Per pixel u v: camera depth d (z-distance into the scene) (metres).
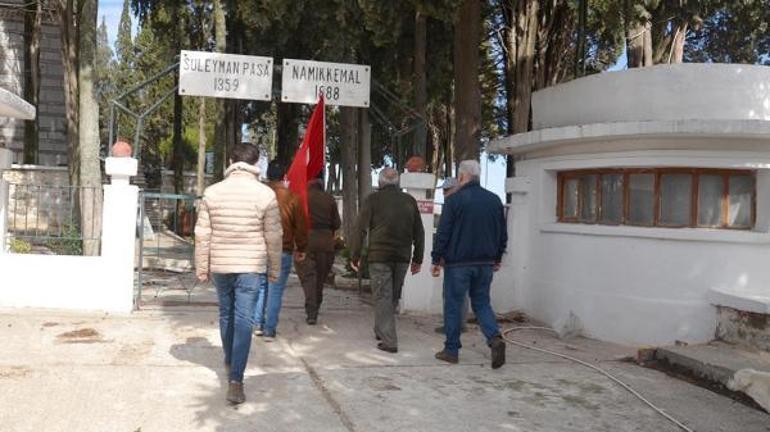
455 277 6.76
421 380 6.24
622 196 8.16
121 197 8.61
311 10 11.24
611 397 5.93
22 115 8.75
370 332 8.22
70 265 8.55
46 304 8.53
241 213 5.36
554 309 8.83
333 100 9.94
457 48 13.35
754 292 7.31
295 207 7.48
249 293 5.36
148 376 5.93
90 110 12.54
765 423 5.37
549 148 8.97
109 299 8.61
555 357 7.29
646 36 15.46
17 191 9.66
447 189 8.30
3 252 8.75
